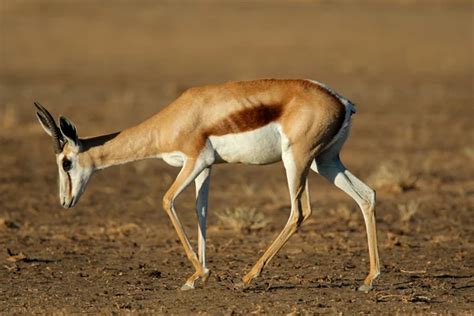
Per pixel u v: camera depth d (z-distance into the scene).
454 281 33.88
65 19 172.38
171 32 158.75
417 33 155.50
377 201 53.16
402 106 93.38
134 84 109.44
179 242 42.53
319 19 174.25
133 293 31.98
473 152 66.94
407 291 31.89
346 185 32.22
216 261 38.06
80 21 170.00
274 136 31.28
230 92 31.44
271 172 63.16
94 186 57.81
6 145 71.06
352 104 32.34
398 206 50.06
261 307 29.33
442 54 134.75
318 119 31.19
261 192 55.97
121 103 94.94
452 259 38.31
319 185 57.88
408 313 28.56
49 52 136.75
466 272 35.69
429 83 110.19
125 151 32.34
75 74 117.06
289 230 31.47
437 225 46.44
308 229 45.28
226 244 41.78
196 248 40.97
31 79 111.81
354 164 64.75
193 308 29.38
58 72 118.31
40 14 178.38
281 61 129.50
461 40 148.00
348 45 144.62
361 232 44.62
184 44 146.62
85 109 90.62
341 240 42.44
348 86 107.81
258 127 31.11
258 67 123.75
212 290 32.12
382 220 47.69
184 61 130.38
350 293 31.58
